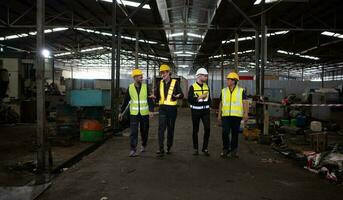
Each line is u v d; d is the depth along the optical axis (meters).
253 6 12.31
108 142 9.10
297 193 4.50
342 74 36.69
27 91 15.10
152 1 11.37
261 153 7.50
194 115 7.14
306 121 12.71
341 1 12.50
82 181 5.03
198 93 7.03
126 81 37.34
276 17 14.55
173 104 7.12
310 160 6.06
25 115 14.15
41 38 5.59
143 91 7.10
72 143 8.79
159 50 26.78
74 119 9.92
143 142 7.41
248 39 19.81
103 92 9.46
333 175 5.18
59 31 20.20
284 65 36.94
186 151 7.68
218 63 35.62
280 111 15.81
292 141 9.52
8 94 14.06
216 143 9.00
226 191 4.55
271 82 29.19
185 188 4.68
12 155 7.28
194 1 13.62
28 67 15.19
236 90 6.93
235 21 14.45
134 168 5.89
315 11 13.84
